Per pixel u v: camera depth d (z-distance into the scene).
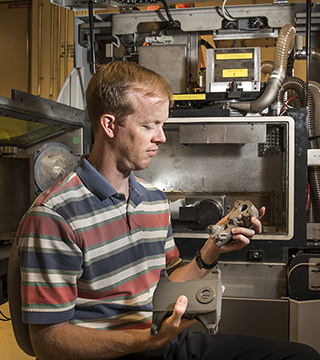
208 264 1.03
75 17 2.33
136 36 2.39
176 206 2.04
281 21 2.11
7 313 2.15
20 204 2.25
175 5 2.36
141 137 0.90
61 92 2.34
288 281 1.92
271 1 3.37
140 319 0.96
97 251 0.90
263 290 1.96
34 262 0.83
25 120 1.97
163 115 0.91
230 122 1.94
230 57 2.10
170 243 1.14
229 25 2.19
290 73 2.46
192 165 2.27
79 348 0.81
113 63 0.93
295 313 1.85
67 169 2.28
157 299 0.80
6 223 2.23
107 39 2.42
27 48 4.03
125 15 2.21
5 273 1.90
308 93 2.17
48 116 1.90
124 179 0.98
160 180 2.30
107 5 2.25
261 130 1.93
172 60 2.18
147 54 2.20
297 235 1.92
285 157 1.99
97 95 0.90
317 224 1.98
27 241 0.83
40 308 0.82
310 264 1.87
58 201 0.86
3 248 2.11
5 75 4.14
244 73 2.09
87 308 0.92
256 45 2.53
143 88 0.88
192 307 0.76
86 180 0.91
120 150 0.92
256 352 0.99
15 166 2.24
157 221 1.06
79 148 2.27
